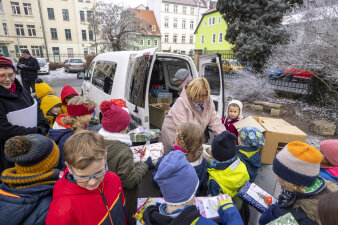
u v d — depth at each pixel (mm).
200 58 4148
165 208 1138
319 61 6066
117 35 18938
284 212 1326
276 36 9266
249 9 11000
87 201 1084
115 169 1549
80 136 1069
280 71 7699
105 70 4523
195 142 1686
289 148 1358
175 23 45281
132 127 3348
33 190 1034
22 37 30188
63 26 32375
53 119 2859
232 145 1661
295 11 7723
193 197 1090
